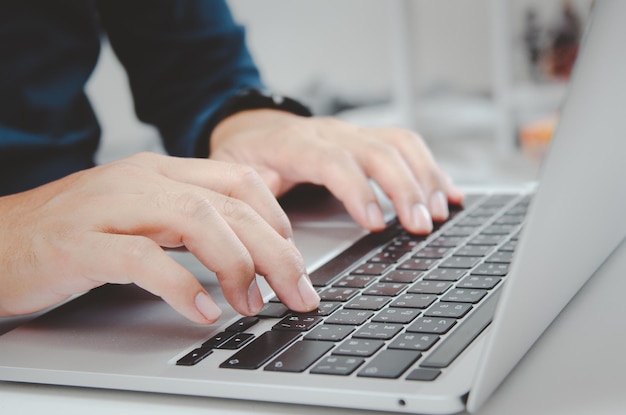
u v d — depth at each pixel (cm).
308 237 70
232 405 40
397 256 62
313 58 272
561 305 45
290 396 38
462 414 36
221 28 108
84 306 55
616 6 37
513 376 39
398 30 270
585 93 36
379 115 271
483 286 52
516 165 248
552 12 251
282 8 268
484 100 275
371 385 38
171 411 40
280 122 87
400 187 71
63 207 55
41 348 48
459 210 76
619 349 41
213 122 94
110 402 42
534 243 35
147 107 106
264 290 54
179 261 64
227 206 53
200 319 47
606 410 35
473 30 275
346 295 52
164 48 105
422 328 45
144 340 47
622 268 53
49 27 93
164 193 53
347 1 271
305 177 77
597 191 44
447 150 264
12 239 54
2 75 89
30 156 89
